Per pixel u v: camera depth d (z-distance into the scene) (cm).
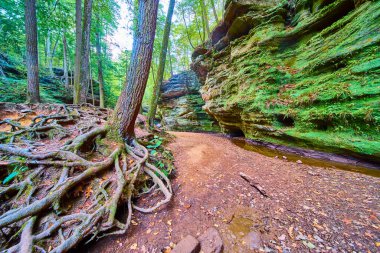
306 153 616
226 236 229
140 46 406
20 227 197
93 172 294
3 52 1361
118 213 266
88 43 1026
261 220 259
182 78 2084
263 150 779
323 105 561
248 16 1074
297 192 340
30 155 292
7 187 239
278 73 795
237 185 380
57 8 961
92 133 388
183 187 364
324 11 707
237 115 1072
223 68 1325
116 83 2717
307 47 749
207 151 693
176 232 237
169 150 584
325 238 212
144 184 336
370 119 422
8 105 577
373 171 418
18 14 1177
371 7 501
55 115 548
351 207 274
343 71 531
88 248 206
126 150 396
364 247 194
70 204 246
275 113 742
